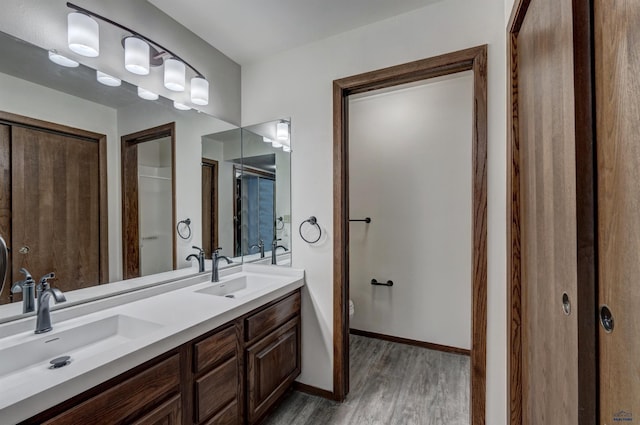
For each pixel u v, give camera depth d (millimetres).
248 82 2348
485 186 1531
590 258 665
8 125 1211
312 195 2064
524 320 1238
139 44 1576
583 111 674
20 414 747
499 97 1505
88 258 1476
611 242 599
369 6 1690
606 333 615
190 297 1656
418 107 2805
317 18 1802
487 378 1524
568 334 771
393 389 2125
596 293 652
